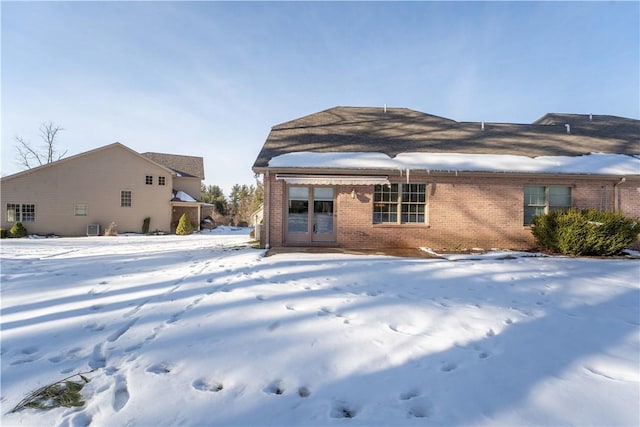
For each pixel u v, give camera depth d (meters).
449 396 2.76
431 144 13.80
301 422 2.43
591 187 12.55
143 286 6.37
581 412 2.55
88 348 3.65
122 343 3.75
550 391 2.84
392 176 12.22
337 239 12.34
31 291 6.03
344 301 5.39
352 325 4.33
